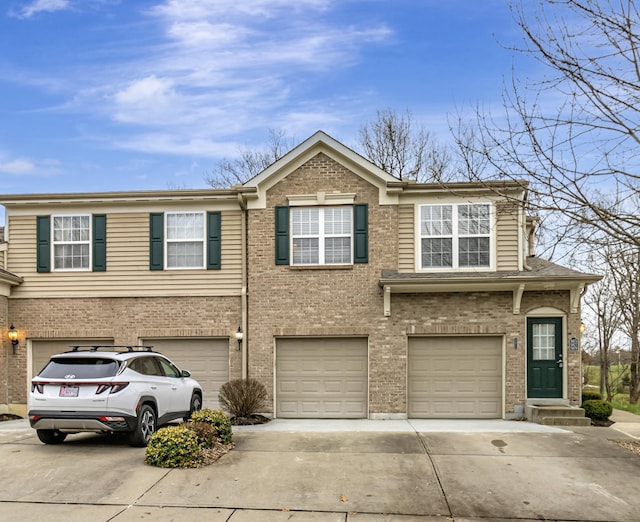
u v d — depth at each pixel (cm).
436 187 1404
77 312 1486
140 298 1476
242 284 1446
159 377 1043
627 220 706
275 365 1412
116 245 1496
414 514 657
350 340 1406
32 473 797
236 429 1167
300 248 1432
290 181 1443
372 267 1402
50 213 1515
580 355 1334
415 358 1389
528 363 1348
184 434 859
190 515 648
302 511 664
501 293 1363
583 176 710
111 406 890
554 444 995
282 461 874
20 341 1488
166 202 1493
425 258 1409
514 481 776
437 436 1063
